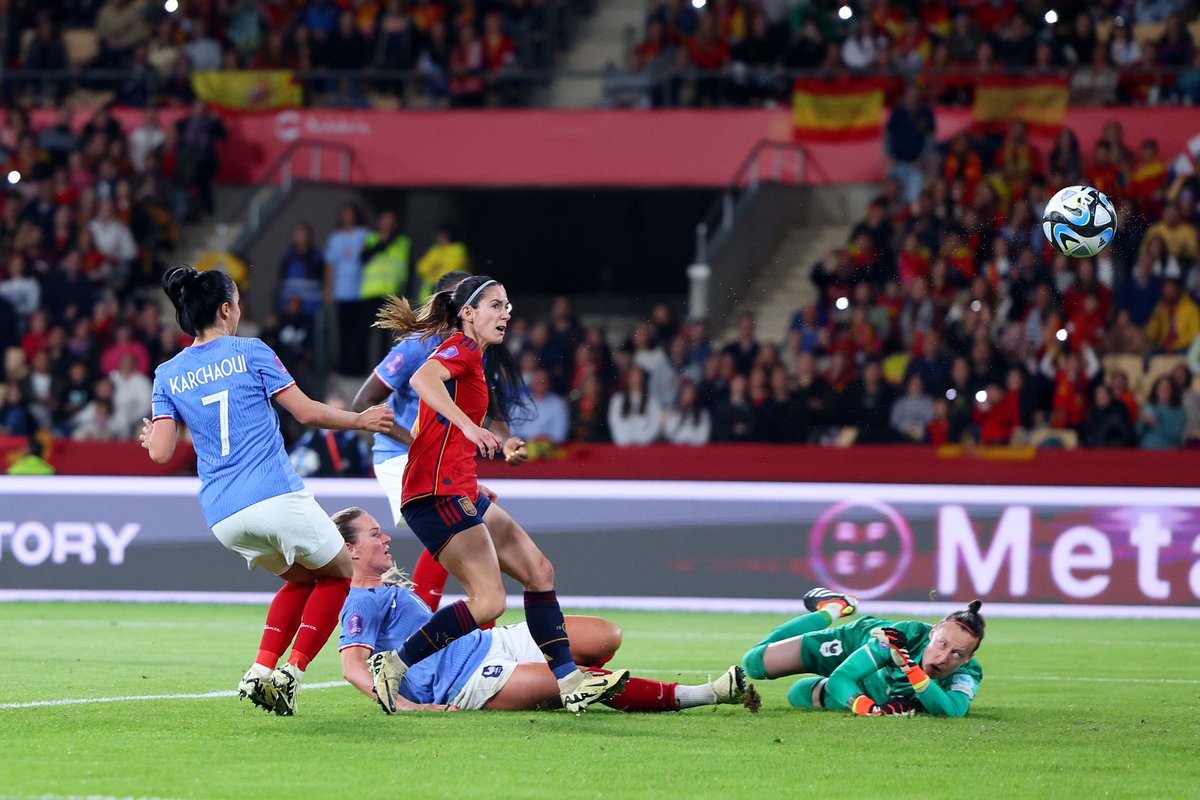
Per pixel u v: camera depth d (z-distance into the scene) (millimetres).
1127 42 69250
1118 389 53875
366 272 66312
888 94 70875
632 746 21141
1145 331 57812
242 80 75812
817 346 58688
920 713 24953
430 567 27797
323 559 22438
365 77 74938
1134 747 21859
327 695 27203
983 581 47750
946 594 47906
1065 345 56531
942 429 53688
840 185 71500
